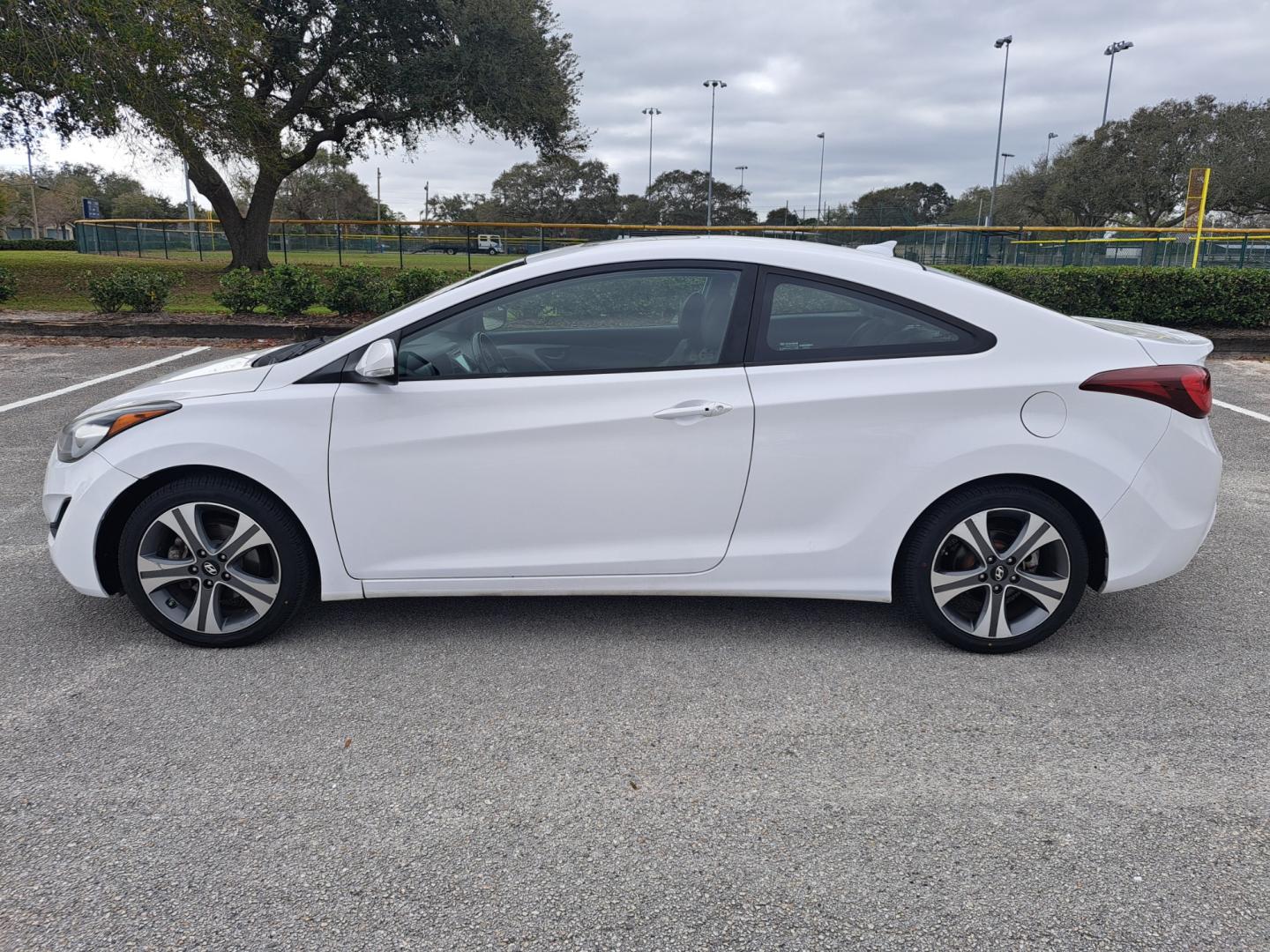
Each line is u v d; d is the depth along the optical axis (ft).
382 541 11.09
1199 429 11.02
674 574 11.20
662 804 8.37
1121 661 11.20
